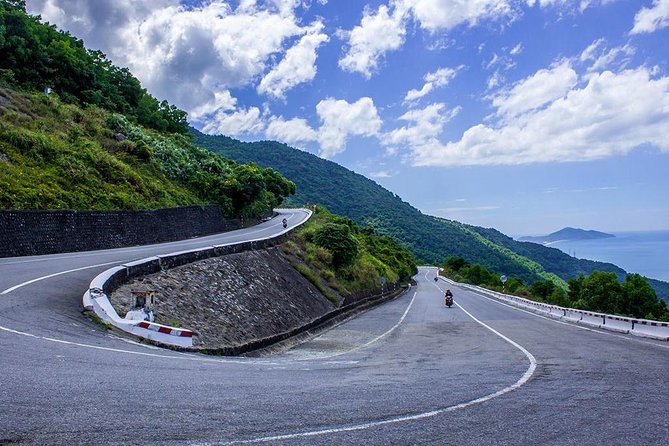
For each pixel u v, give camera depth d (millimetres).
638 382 8812
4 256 21516
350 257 44688
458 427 5645
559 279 146125
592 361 11641
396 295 58469
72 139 37438
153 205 37688
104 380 7047
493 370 10383
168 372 8188
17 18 47094
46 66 50156
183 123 79938
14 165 28734
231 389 7215
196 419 5508
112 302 13750
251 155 190625
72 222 26156
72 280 15820
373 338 21578
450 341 17953
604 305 62125
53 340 9500
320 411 6145
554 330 21109
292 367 10719
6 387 6219
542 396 7488
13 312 11328
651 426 5859
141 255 23422
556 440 5277
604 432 5594
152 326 11859
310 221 63000
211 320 16422
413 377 9344
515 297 44000
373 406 6535
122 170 37500
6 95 38844
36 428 4879
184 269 19234
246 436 5008
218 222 46688
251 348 16406
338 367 11078
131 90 67188
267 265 27578
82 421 5180
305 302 27672
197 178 49250
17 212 22812
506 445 5078
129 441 4691
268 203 70500
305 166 196625
